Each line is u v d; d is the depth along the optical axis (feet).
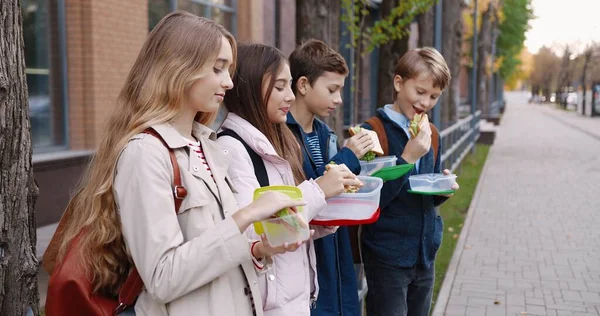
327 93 8.18
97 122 21.26
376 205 7.27
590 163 51.49
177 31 5.51
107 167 5.39
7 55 5.61
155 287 4.98
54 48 20.77
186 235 5.31
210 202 5.47
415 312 10.11
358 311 8.25
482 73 85.92
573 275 19.38
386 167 8.30
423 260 9.54
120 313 5.42
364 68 59.41
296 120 8.41
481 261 20.99
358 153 7.95
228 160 6.30
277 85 7.05
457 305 16.58
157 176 5.14
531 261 21.02
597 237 24.64
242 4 32.04
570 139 78.07
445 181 9.16
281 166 7.04
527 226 26.73
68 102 21.06
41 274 13.29
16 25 5.71
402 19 23.09
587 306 16.52
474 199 33.42
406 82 9.42
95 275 5.35
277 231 5.46
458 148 42.52
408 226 9.43
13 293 5.80
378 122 9.67
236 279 5.59
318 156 8.48
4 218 5.68
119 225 5.40
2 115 5.61
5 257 5.73
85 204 5.44
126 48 22.74
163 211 5.07
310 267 7.46
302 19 15.30
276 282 6.64
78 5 20.70
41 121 20.49
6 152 5.66
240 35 32.17
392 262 9.45
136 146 5.22
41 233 17.67
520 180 41.27
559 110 191.52
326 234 7.41
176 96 5.44
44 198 19.24
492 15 92.99
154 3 25.04
